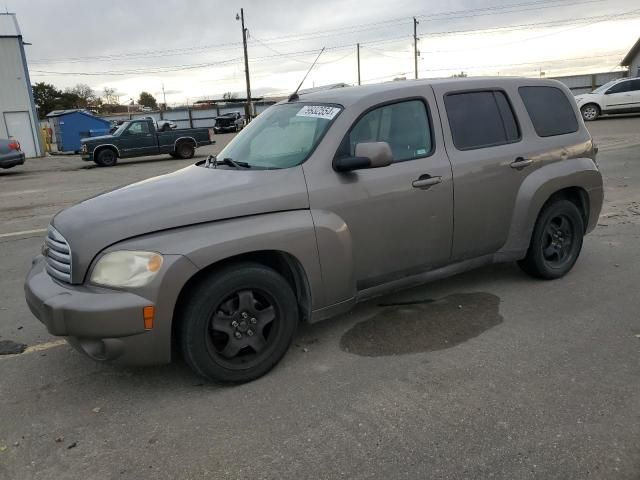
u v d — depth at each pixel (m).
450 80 4.48
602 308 4.44
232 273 3.34
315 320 3.77
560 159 4.92
